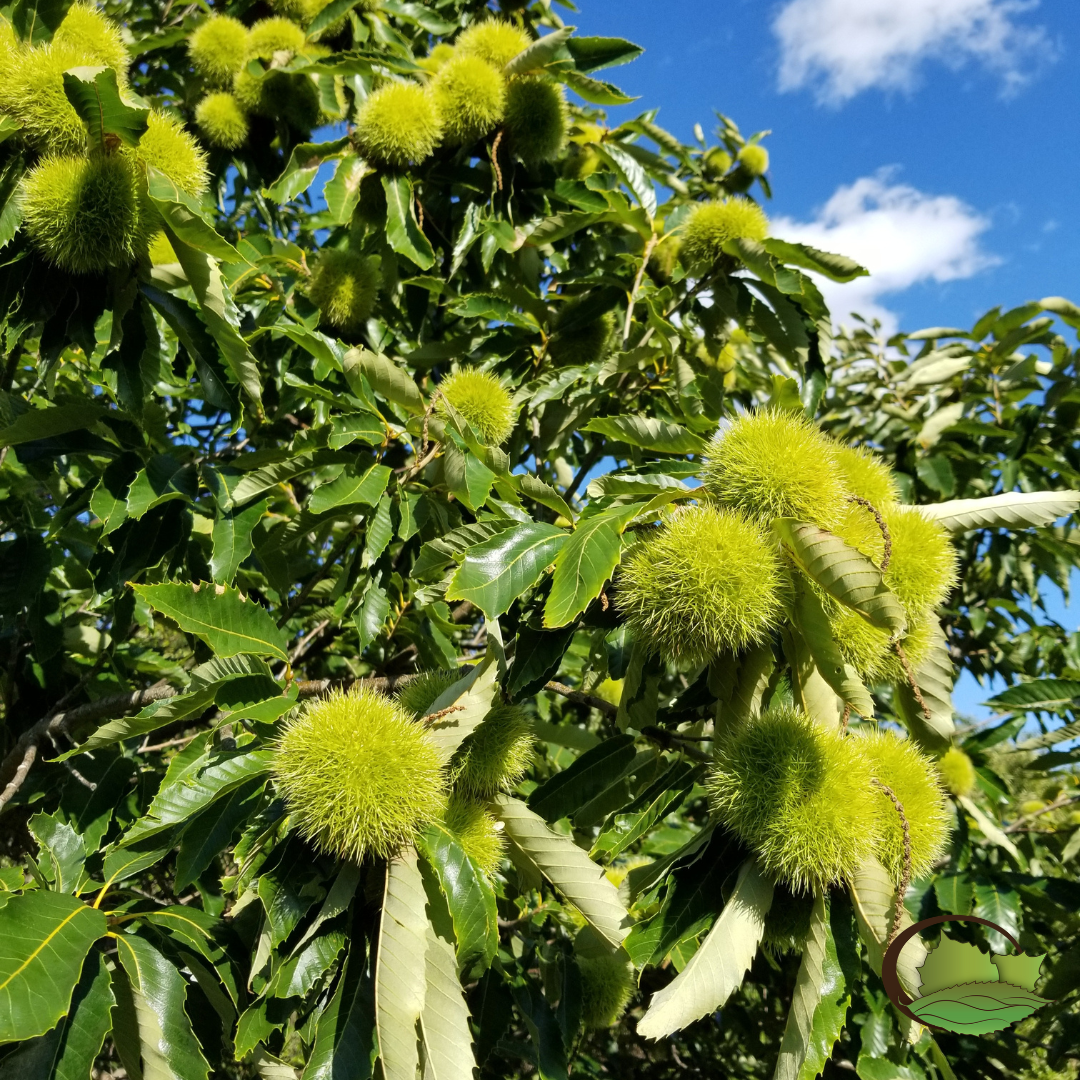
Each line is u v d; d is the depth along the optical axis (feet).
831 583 1.47
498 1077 2.34
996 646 3.57
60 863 1.74
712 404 2.36
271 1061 1.76
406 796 1.49
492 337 2.62
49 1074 1.39
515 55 2.66
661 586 1.52
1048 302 3.33
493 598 1.51
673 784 1.75
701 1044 3.24
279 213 3.44
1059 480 3.35
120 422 2.09
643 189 2.64
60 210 1.69
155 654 2.88
